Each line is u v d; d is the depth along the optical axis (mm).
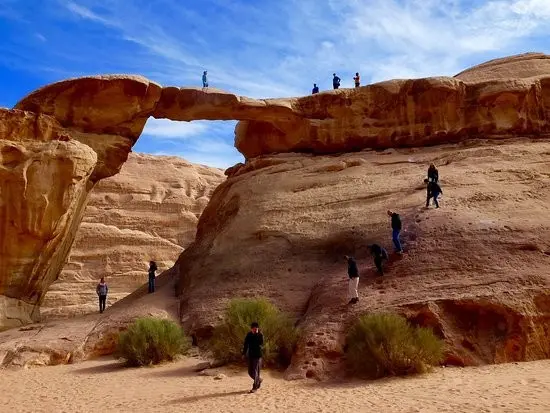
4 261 20219
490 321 12609
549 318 12453
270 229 19391
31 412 10164
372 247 14812
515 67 26422
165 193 56781
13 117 20703
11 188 20109
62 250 23703
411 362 11422
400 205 18281
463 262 14070
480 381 10234
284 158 23734
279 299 16328
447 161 20844
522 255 13922
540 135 22562
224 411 9328
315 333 13070
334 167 21859
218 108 23141
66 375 13867
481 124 22719
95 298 45156
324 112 23938
